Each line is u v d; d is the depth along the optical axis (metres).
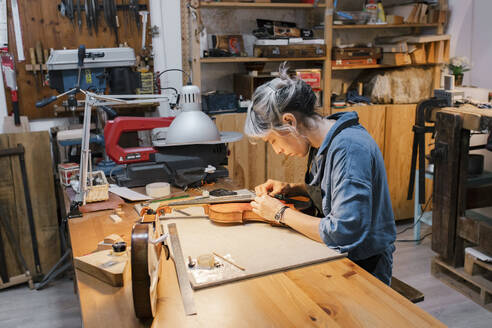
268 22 3.69
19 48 3.36
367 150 1.56
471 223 3.04
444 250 3.23
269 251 1.54
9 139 3.13
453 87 3.44
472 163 3.43
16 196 3.22
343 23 3.93
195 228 1.77
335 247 1.56
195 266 1.44
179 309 1.25
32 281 3.32
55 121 3.61
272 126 1.65
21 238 3.29
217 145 2.49
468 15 4.22
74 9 3.42
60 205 3.44
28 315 3.00
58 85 2.89
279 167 3.91
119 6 3.51
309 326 1.16
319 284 1.36
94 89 2.95
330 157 1.60
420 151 3.37
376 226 1.63
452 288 3.22
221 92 3.76
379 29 4.47
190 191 2.32
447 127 3.07
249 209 1.81
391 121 4.09
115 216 1.96
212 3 3.47
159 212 1.85
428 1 4.20
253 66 3.76
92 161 2.86
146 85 3.34
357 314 1.21
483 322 2.83
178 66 3.83
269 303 1.26
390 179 4.22
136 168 2.39
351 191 1.51
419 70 4.14
